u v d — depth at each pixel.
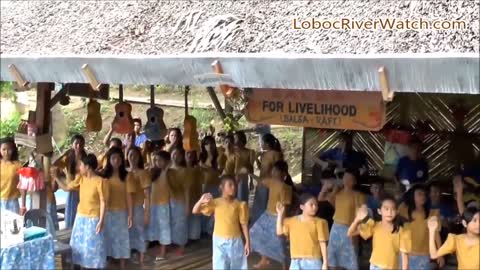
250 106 6.48
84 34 6.43
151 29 6.14
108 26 6.42
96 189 6.76
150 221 7.61
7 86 15.70
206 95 16.56
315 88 4.93
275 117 6.39
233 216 6.34
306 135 10.16
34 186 6.96
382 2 5.36
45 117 7.25
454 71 4.41
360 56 4.70
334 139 9.98
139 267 7.36
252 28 5.57
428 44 4.77
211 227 8.39
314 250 5.95
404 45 4.83
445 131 9.34
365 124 6.02
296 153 13.35
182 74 5.43
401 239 5.62
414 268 6.00
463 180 7.08
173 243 7.91
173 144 8.59
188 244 8.17
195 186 8.01
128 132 8.91
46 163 7.28
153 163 8.04
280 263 7.34
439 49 4.70
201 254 7.80
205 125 14.28
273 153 7.94
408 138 8.60
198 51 5.55
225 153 8.90
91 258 6.79
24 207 7.16
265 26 5.55
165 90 17.08
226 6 6.01
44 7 7.25
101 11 6.76
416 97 9.47
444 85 4.46
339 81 4.82
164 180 7.61
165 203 7.62
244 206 6.36
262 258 7.15
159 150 8.09
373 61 4.64
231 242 6.32
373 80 4.69
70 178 7.74
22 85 6.27
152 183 7.61
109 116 14.96
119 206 7.14
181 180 7.74
